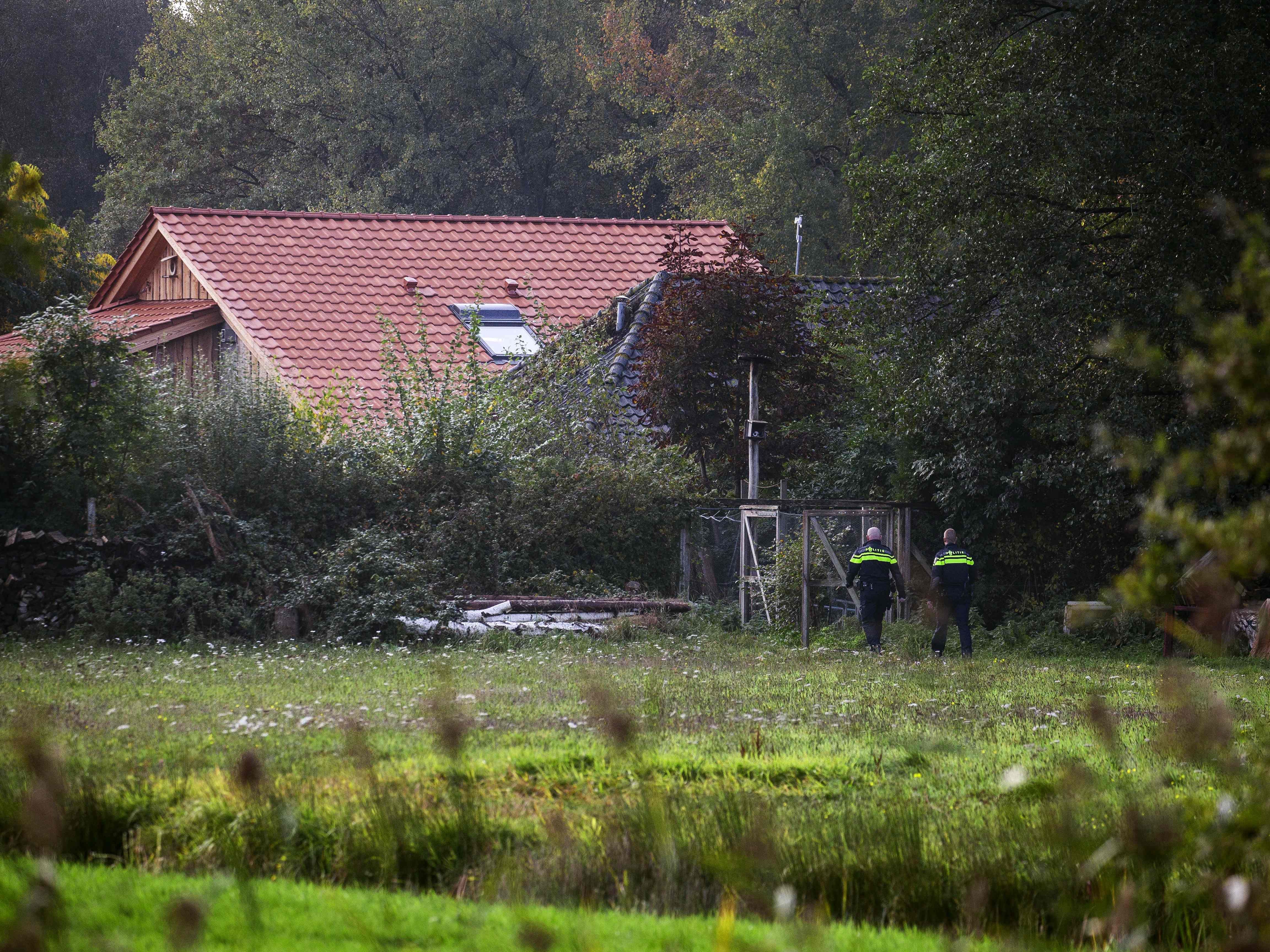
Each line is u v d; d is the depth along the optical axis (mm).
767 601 67625
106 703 34344
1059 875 15852
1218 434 10625
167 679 41438
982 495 71000
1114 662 56938
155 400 64688
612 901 16531
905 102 70750
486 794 21359
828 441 81938
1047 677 47312
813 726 31766
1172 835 12688
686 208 168125
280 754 25109
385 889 17234
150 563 59312
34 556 57469
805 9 146375
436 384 75875
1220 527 10398
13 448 60688
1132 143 59844
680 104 166750
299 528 64500
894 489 74500
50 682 39969
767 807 19328
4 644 53156
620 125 180250
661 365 81188
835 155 147500
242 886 13320
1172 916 14430
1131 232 63000
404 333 98688
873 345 75188
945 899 16344
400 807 18844
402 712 32562
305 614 59594
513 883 16297
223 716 31359
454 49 164500
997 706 37250
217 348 100750
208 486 63281
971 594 70312
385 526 66125
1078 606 64250
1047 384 63281
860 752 26719
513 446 72875
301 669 45875
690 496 74250
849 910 16609
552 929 13930
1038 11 69000
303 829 18562
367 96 159500
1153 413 61031
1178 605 57688
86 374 61656
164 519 61562
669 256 84250
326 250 106375
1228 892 11062
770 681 43750
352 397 90062
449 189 163375
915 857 17078
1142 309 59406
